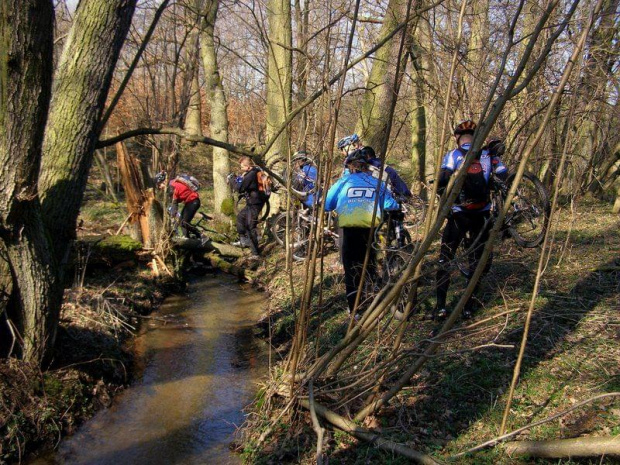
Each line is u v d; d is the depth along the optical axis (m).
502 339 4.64
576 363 4.16
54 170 4.32
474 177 4.84
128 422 4.57
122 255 8.21
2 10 3.48
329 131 3.70
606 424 3.37
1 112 3.65
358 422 3.81
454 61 3.19
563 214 8.55
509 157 6.08
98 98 4.34
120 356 5.59
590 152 8.36
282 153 9.62
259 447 3.91
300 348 4.02
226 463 3.92
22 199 3.84
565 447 3.07
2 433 3.97
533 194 7.15
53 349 4.70
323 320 5.97
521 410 3.70
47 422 4.24
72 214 4.49
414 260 3.28
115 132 13.98
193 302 8.09
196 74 10.60
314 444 3.79
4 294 4.28
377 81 6.51
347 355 3.83
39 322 4.39
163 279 8.45
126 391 5.13
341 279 7.09
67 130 4.29
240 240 10.71
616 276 5.81
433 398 4.01
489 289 5.84
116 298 7.02
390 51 6.08
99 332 5.73
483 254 3.17
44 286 4.31
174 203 9.88
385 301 3.48
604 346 4.36
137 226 8.84
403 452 3.39
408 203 6.40
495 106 2.96
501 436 3.17
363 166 5.45
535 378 4.04
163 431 4.41
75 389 4.66
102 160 15.58
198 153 23.95
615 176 11.26
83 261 7.34
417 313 5.48
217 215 12.59
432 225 3.45
